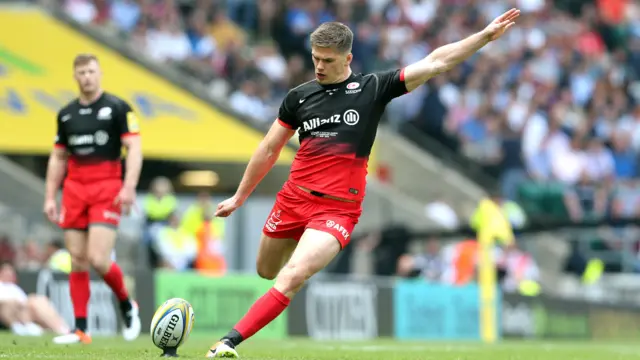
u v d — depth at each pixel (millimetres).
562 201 63562
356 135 20781
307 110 20891
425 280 50250
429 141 64312
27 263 40906
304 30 69500
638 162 71688
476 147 65438
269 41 69875
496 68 72188
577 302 51938
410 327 45500
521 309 49469
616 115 75125
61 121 28438
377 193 55969
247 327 20359
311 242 20406
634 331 54594
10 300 35781
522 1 80000
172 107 52031
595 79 78562
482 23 77375
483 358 28250
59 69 51375
